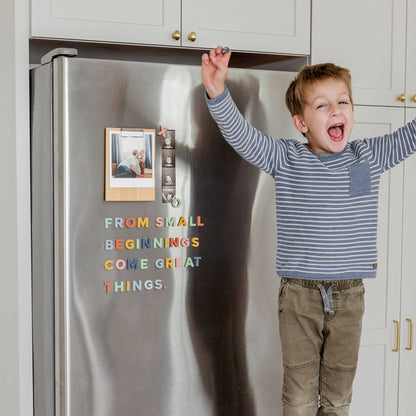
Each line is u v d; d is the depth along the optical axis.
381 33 2.11
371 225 1.56
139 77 1.61
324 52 2.04
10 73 1.72
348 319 1.55
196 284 1.69
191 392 1.70
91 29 1.77
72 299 1.57
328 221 1.52
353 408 2.12
